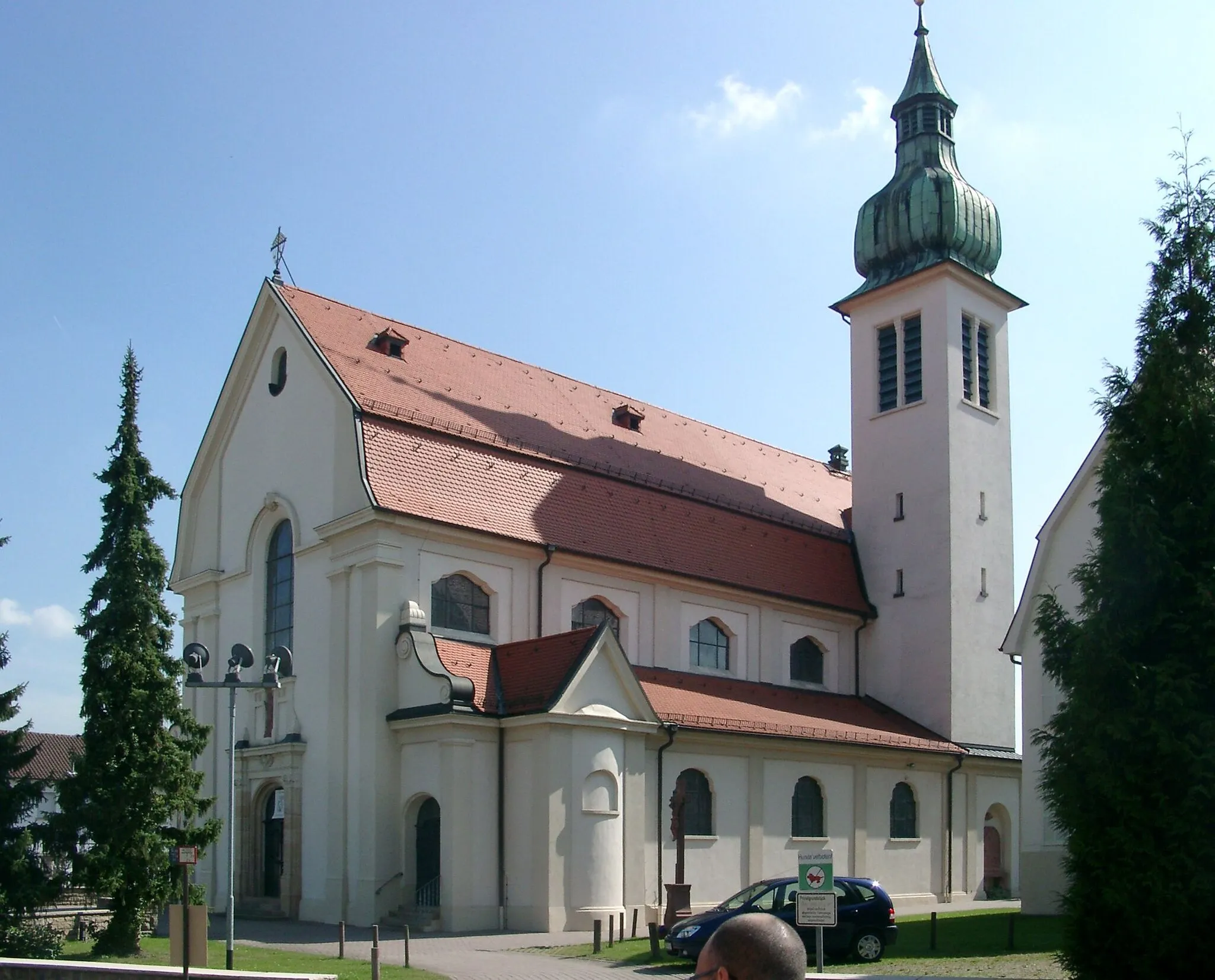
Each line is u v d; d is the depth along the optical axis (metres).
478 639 38.34
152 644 30.72
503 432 42.59
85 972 20.27
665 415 54.28
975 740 49.78
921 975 24.66
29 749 31.47
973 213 53.59
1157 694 19.20
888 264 54.72
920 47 56.22
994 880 50.06
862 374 54.69
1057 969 24.61
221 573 43.94
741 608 46.38
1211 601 19.33
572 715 34.31
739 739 39.72
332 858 36.56
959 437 51.72
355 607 37.19
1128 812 19.23
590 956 28.11
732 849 39.44
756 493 52.34
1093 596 20.42
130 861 28.98
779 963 5.16
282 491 41.50
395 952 28.92
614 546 42.19
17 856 28.28
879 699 51.34
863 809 44.06
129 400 31.27
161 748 30.12
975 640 50.66
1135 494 20.44
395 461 38.09
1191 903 18.55
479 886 34.03
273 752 39.12
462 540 38.16
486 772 34.78
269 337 43.25
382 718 35.88
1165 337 20.70
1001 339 54.84
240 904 39.47
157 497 31.23
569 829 34.09
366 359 41.81
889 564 52.19
